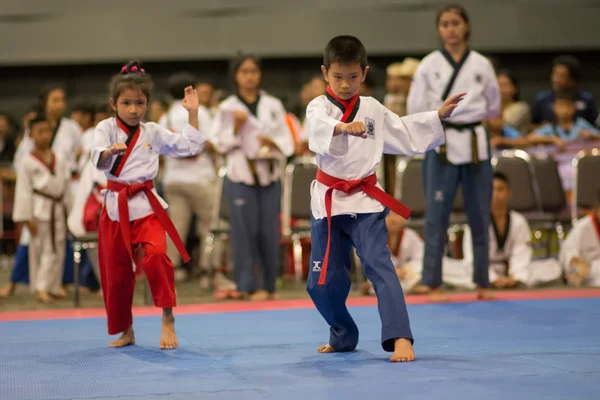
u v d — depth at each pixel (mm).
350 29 12820
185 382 3176
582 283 7566
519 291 6902
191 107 4348
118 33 12875
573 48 12883
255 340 4375
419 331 4523
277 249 6902
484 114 5938
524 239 7312
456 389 2920
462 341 4133
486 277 6148
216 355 3871
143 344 4332
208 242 7879
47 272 7227
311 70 13281
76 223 6672
